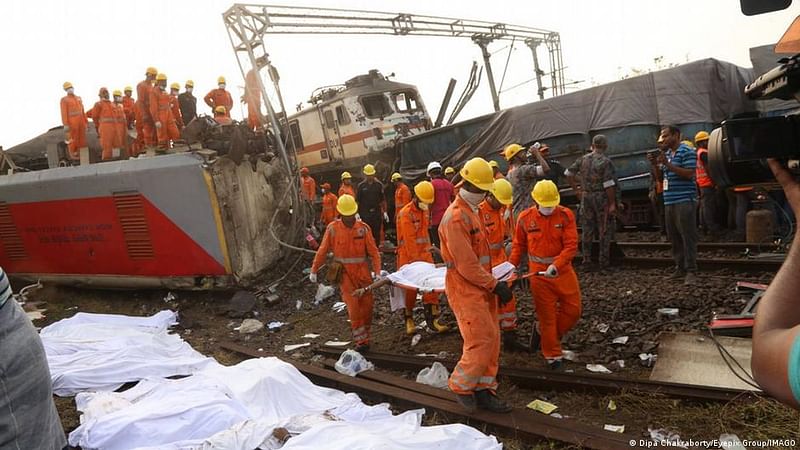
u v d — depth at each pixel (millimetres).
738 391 3758
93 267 9523
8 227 10227
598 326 5641
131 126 11719
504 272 4773
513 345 5352
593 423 3779
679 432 3502
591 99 10305
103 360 5133
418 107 15977
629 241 10180
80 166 9070
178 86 11344
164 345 5855
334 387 4930
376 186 11508
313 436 3092
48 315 9031
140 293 9695
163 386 4246
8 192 9828
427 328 6352
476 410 3949
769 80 1161
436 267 5766
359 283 5719
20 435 1695
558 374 4473
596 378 4297
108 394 4270
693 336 4832
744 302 5703
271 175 9719
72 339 5973
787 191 1038
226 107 12016
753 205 8984
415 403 4238
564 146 10562
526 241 4902
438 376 4688
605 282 7273
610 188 7914
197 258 8484
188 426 3500
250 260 8766
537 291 4641
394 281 5441
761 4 1059
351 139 14648
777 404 3549
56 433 1900
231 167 8578
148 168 8289
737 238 9195
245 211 8773
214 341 6961
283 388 4168
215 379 4309
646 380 4121
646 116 9766
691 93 9445
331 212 13336
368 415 3951
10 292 1789
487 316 3832
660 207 9875
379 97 14844
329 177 16219
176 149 8875
